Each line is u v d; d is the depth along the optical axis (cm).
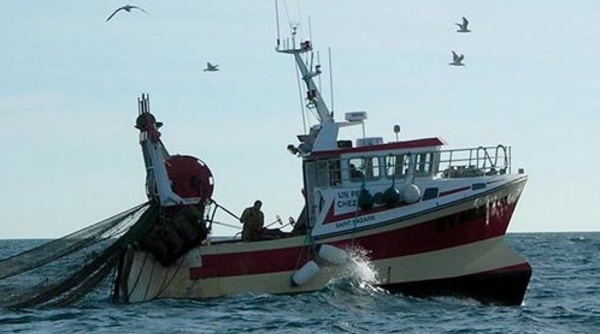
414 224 8681
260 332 7238
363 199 8675
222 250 8656
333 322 7594
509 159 9006
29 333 7375
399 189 8750
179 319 7750
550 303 9494
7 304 8894
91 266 8912
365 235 8681
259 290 8656
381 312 8188
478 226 8762
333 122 9056
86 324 7644
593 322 8000
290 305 8275
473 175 8956
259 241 8675
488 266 8769
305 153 9081
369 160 8881
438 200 8681
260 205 9025
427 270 8694
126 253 8706
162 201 8744
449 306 8650
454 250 8719
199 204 8862
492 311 8400
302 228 9156
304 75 9212
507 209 8862
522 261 8838
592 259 18975
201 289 8631
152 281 8688
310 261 8656
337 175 8925
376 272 8656
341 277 8688
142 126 8831
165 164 8862
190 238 8569
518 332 7344
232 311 8044
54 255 9138
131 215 9012
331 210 8712
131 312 8119
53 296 8919
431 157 8888
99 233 9069
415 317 7969
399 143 8869
